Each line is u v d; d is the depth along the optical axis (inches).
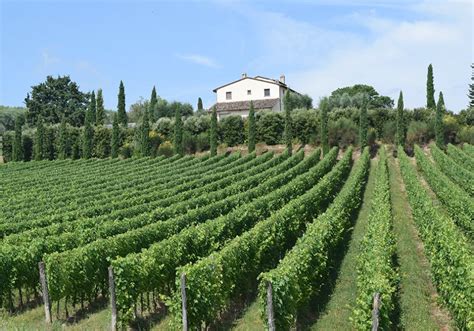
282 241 877.8
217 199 1279.5
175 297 573.9
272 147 2669.8
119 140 2938.0
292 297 554.3
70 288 665.6
